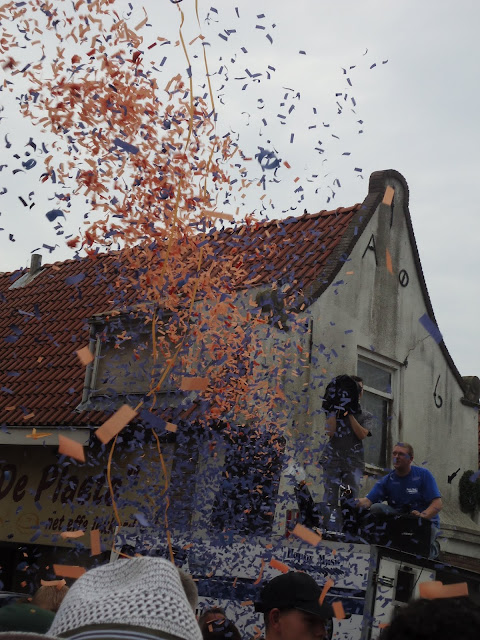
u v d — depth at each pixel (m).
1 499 12.75
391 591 6.83
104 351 12.12
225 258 10.38
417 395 13.98
